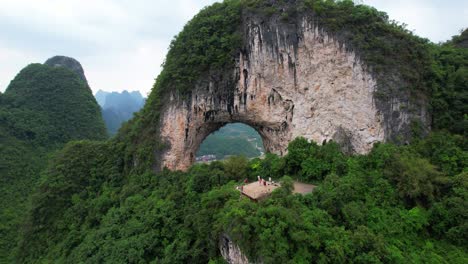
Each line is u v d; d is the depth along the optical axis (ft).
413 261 53.01
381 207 65.46
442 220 62.44
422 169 67.62
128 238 73.31
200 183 82.33
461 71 86.63
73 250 81.00
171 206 77.30
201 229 63.62
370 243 50.88
